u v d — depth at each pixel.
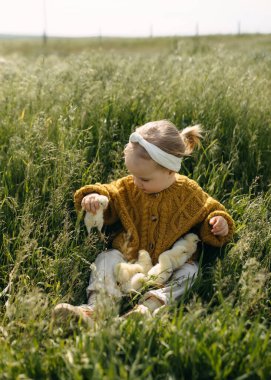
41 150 3.51
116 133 4.04
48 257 2.84
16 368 2.04
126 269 2.72
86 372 1.99
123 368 1.90
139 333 2.17
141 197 3.05
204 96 4.27
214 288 2.52
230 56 6.50
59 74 4.92
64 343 2.31
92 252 3.00
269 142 4.04
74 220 3.26
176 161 2.88
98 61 5.99
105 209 3.02
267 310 2.60
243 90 4.39
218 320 2.27
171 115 4.13
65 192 3.24
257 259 2.87
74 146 3.57
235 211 3.29
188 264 2.89
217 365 2.01
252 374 2.06
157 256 2.92
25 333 2.23
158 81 4.70
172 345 2.12
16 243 2.98
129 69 5.21
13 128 3.96
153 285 2.72
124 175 3.43
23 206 3.19
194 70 5.11
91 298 2.67
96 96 4.21
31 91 4.52
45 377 2.04
